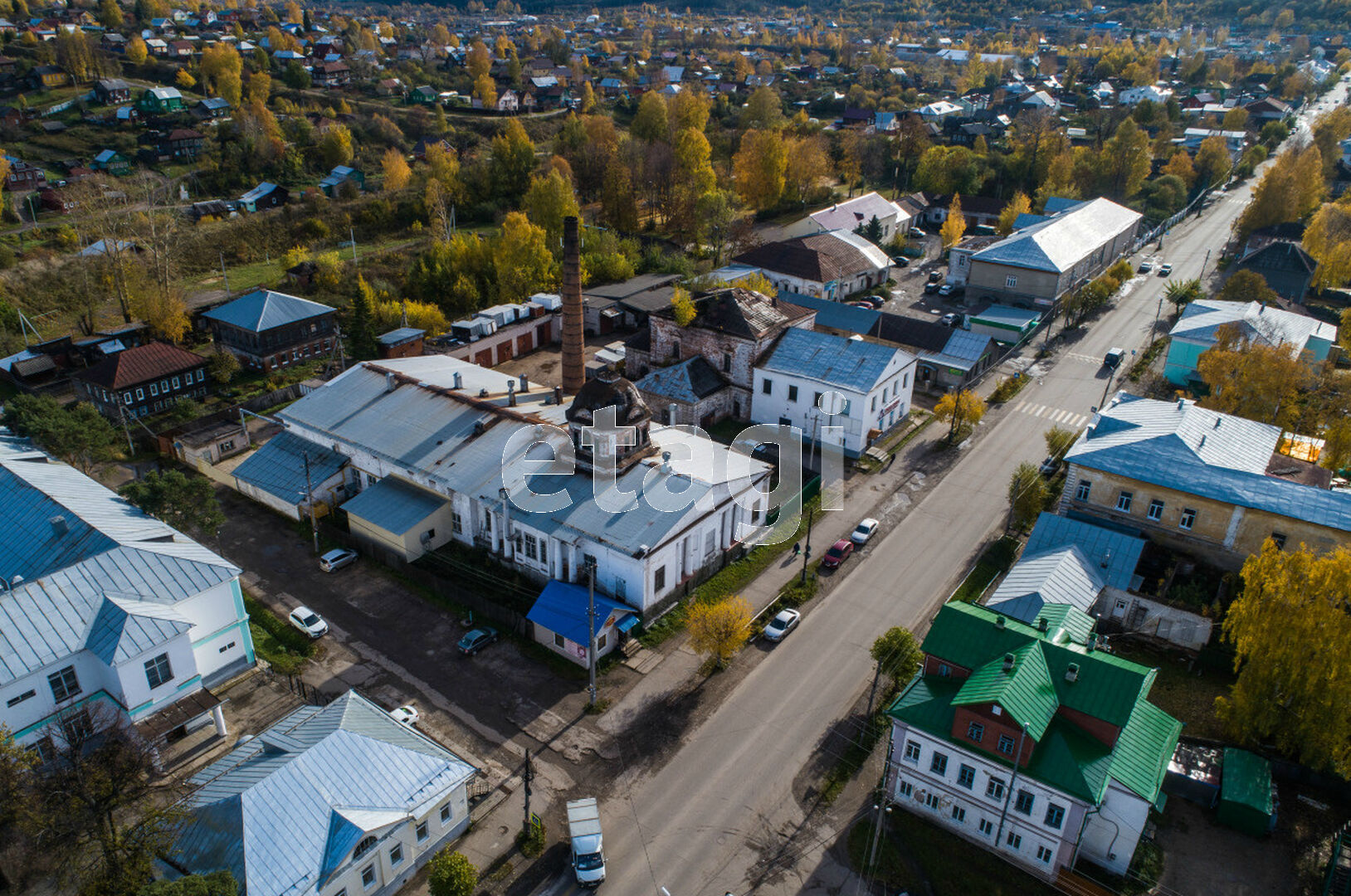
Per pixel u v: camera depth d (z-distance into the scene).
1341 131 198.12
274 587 62.66
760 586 63.44
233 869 36.25
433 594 62.31
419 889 40.81
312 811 38.47
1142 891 40.62
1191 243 149.75
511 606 60.25
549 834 43.56
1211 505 59.06
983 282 119.62
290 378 97.81
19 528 54.00
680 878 41.28
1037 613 51.16
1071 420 88.12
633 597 57.75
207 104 187.75
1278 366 74.81
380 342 97.94
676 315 89.88
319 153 176.12
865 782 46.78
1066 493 64.62
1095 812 40.12
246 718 50.88
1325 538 55.75
